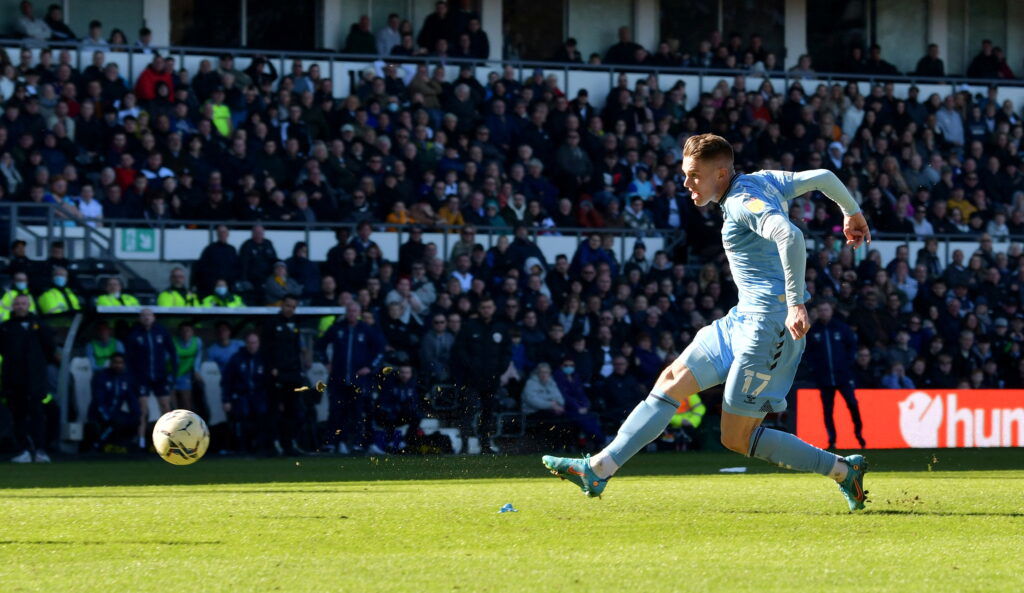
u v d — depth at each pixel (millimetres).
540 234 37750
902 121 43531
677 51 47969
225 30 44500
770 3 50281
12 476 21125
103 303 29703
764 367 11289
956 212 42281
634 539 10070
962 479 18672
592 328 32938
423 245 34000
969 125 44906
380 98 38469
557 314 33188
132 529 10953
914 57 51719
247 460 26781
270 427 28969
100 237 34062
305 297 32969
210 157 35656
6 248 32406
